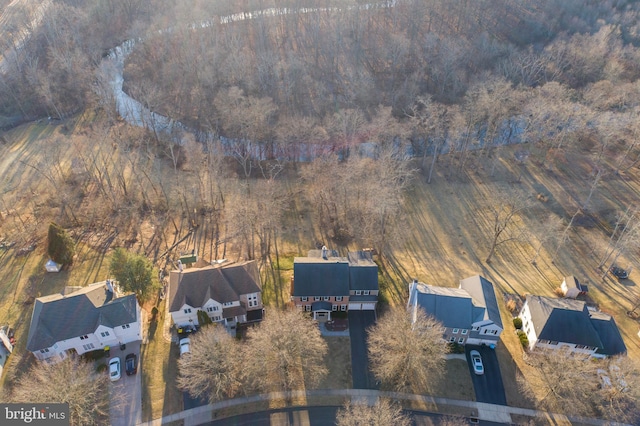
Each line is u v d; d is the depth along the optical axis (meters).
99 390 53.88
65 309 58.75
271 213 83.25
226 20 153.62
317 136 104.88
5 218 84.19
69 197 89.94
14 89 124.81
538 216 92.75
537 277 77.81
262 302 69.06
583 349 62.06
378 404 51.88
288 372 56.16
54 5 146.25
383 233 78.69
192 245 81.94
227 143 112.25
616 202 95.75
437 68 127.81
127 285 63.62
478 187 102.25
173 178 100.12
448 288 67.00
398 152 99.62
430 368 59.62
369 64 139.50
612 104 113.69
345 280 66.81
